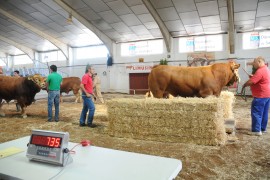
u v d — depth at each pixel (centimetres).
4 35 1869
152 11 1295
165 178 128
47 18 1552
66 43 1962
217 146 416
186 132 441
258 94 471
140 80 1742
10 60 2355
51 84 653
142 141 461
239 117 686
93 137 493
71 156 158
